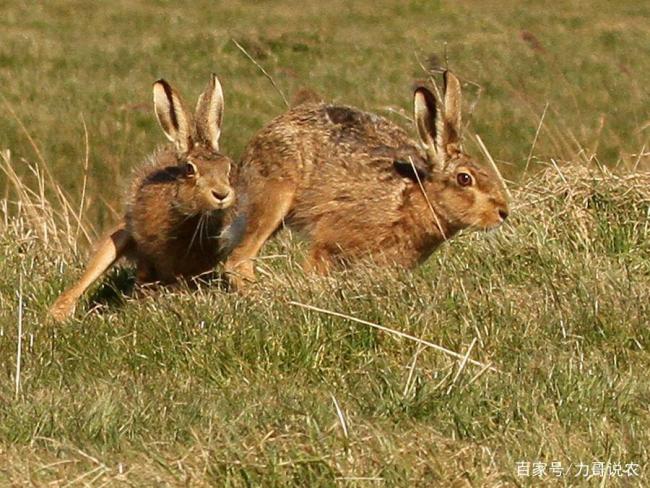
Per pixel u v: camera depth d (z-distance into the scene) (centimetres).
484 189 1905
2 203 2472
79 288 1867
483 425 1362
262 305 1689
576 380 1464
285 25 6556
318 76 4919
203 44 5712
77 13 6700
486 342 1608
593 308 1675
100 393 1450
